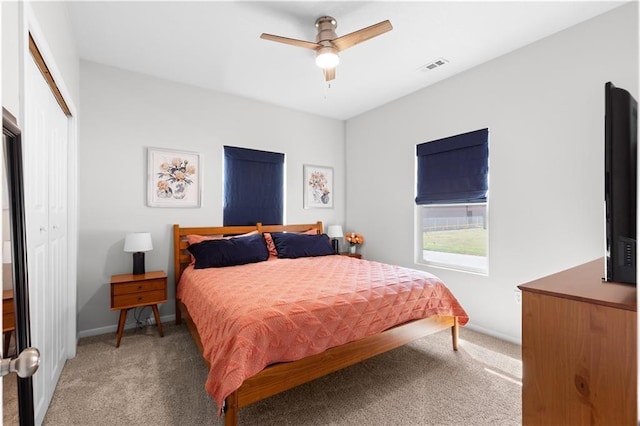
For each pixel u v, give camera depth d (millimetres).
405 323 2334
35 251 1625
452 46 2758
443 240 3582
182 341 2824
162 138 3375
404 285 2389
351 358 1995
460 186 3297
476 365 2387
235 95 3867
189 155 3525
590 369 851
